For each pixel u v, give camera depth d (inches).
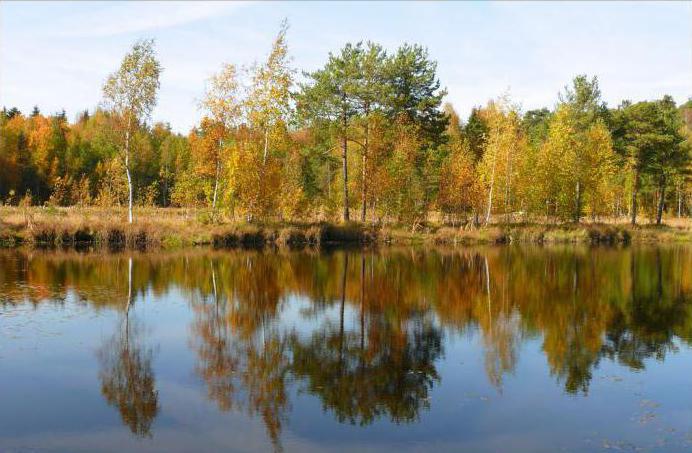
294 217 1565.0
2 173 2345.0
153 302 677.3
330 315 637.3
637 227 1835.6
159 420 342.6
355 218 1771.7
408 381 414.9
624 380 417.7
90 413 351.6
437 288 818.2
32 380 406.9
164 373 427.8
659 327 589.3
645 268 1048.2
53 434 321.1
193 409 359.6
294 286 813.9
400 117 1596.9
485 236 1536.7
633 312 664.4
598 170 1809.8
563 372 436.1
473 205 1665.8
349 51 1561.3
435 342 525.3
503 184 1740.9
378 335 549.0
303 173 1865.2
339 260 1104.8
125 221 1341.0
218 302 691.4
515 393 390.0
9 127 2463.1
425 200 1723.7
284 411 356.8
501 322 608.4
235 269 956.0
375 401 374.6
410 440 315.9
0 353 464.4
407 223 1600.6
